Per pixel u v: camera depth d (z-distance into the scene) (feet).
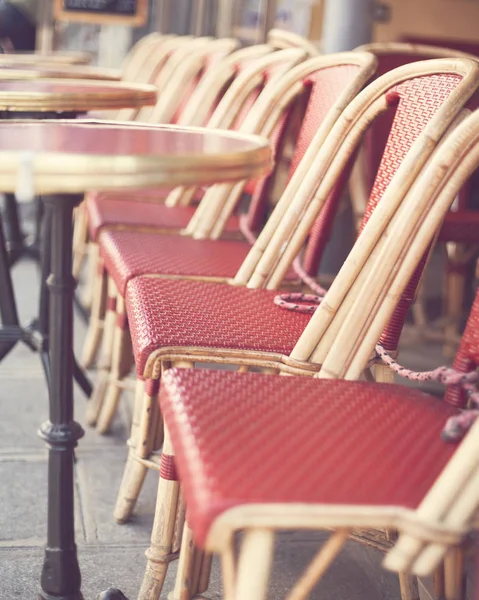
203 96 9.92
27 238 15.90
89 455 8.21
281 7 18.13
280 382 4.57
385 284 4.87
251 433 3.92
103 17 18.65
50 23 18.53
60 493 5.31
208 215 8.61
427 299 13.96
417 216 4.80
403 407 4.41
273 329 5.68
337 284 5.15
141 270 6.86
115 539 6.77
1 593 5.94
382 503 3.44
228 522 3.29
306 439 3.91
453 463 3.32
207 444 3.76
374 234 5.08
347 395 4.50
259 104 8.09
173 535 5.42
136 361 5.37
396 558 3.38
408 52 10.21
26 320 11.98
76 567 5.40
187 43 13.00
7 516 6.98
